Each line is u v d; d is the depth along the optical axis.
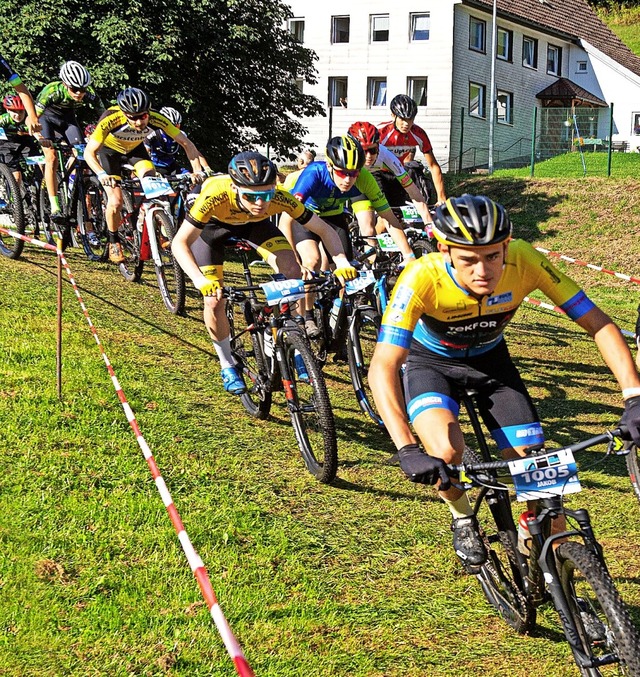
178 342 6.93
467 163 32.22
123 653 3.07
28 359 5.79
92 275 8.63
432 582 3.72
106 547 3.71
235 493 4.40
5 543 3.64
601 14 55.12
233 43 16.55
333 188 6.12
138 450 4.70
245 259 5.50
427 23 31.12
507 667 3.12
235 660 2.01
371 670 3.08
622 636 2.39
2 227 8.98
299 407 4.79
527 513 2.96
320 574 3.72
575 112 31.23
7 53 14.43
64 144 8.97
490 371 3.23
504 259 3.04
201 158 7.89
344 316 5.83
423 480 2.62
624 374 2.86
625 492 4.81
